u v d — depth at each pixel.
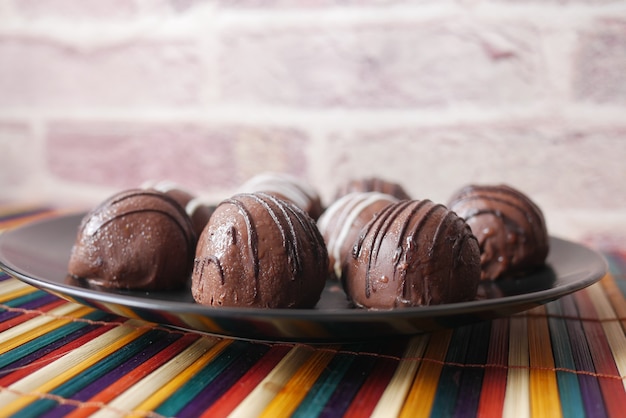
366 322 0.19
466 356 0.22
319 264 0.24
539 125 0.41
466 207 0.29
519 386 0.20
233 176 0.46
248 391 0.19
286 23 0.44
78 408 0.18
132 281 0.26
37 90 0.49
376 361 0.21
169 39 0.46
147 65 0.47
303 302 0.23
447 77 0.42
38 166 0.51
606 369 0.21
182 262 0.27
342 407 0.19
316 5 0.43
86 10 0.47
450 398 0.19
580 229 0.42
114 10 0.47
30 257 0.27
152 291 0.26
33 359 0.21
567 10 0.40
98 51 0.48
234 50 0.45
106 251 0.26
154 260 0.26
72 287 0.21
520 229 0.29
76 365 0.21
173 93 0.47
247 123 0.46
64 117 0.49
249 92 0.45
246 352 0.22
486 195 0.29
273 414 0.18
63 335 0.23
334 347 0.22
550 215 0.42
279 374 0.20
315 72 0.44
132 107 0.48
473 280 0.24
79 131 0.49
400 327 0.20
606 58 0.40
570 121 0.41
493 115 0.42
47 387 0.19
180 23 0.46
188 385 0.20
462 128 0.42
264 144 0.45
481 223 0.29
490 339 0.23
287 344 0.22
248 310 0.19
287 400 0.19
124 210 0.26
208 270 0.23
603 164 0.41
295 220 0.24
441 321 0.20
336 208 0.30
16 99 0.50
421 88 0.42
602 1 0.39
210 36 0.45
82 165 0.50
